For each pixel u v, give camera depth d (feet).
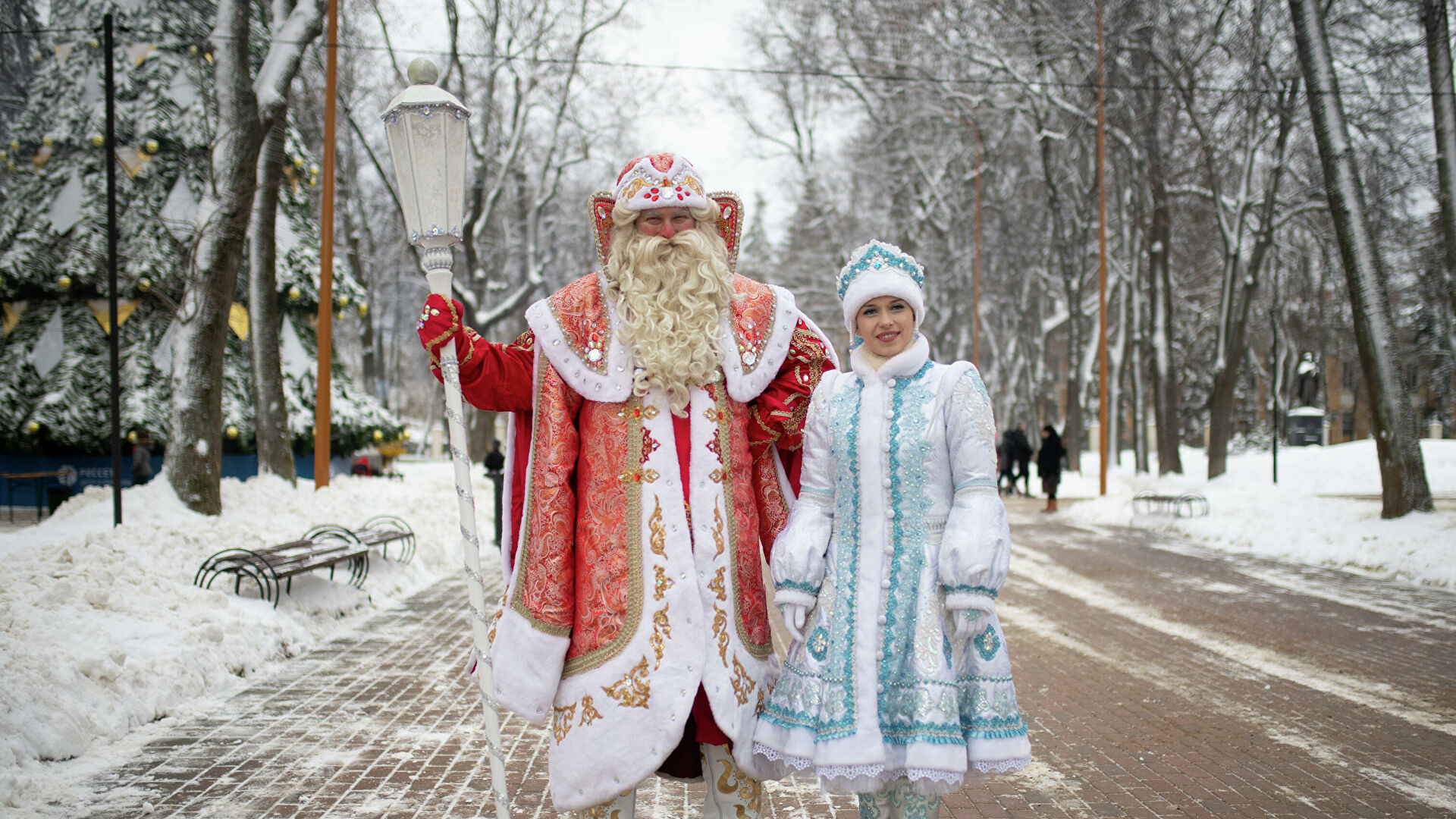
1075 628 26.16
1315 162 73.51
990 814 13.11
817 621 9.16
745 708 9.09
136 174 56.08
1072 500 77.82
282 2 39.34
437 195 9.12
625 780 8.71
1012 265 112.16
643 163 9.52
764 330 9.75
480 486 61.41
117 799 13.16
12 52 61.00
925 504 9.17
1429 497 42.09
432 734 16.40
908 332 9.60
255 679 20.08
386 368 192.95
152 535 26.13
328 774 14.37
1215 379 76.48
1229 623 26.78
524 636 9.09
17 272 54.29
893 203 118.93
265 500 38.58
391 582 31.42
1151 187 80.38
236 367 57.11
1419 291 103.55
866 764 8.48
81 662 16.47
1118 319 119.14
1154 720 17.54
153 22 56.75
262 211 44.32
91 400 55.01
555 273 122.21
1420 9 45.39
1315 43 44.01
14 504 56.44
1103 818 12.92
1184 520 52.21
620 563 9.04
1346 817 12.94
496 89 84.23
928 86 98.89
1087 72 85.97
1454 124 44.04
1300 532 43.29
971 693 8.81
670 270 9.34
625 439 9.27
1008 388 127.85
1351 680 20.48
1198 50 72.64
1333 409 151.02
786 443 10.14
